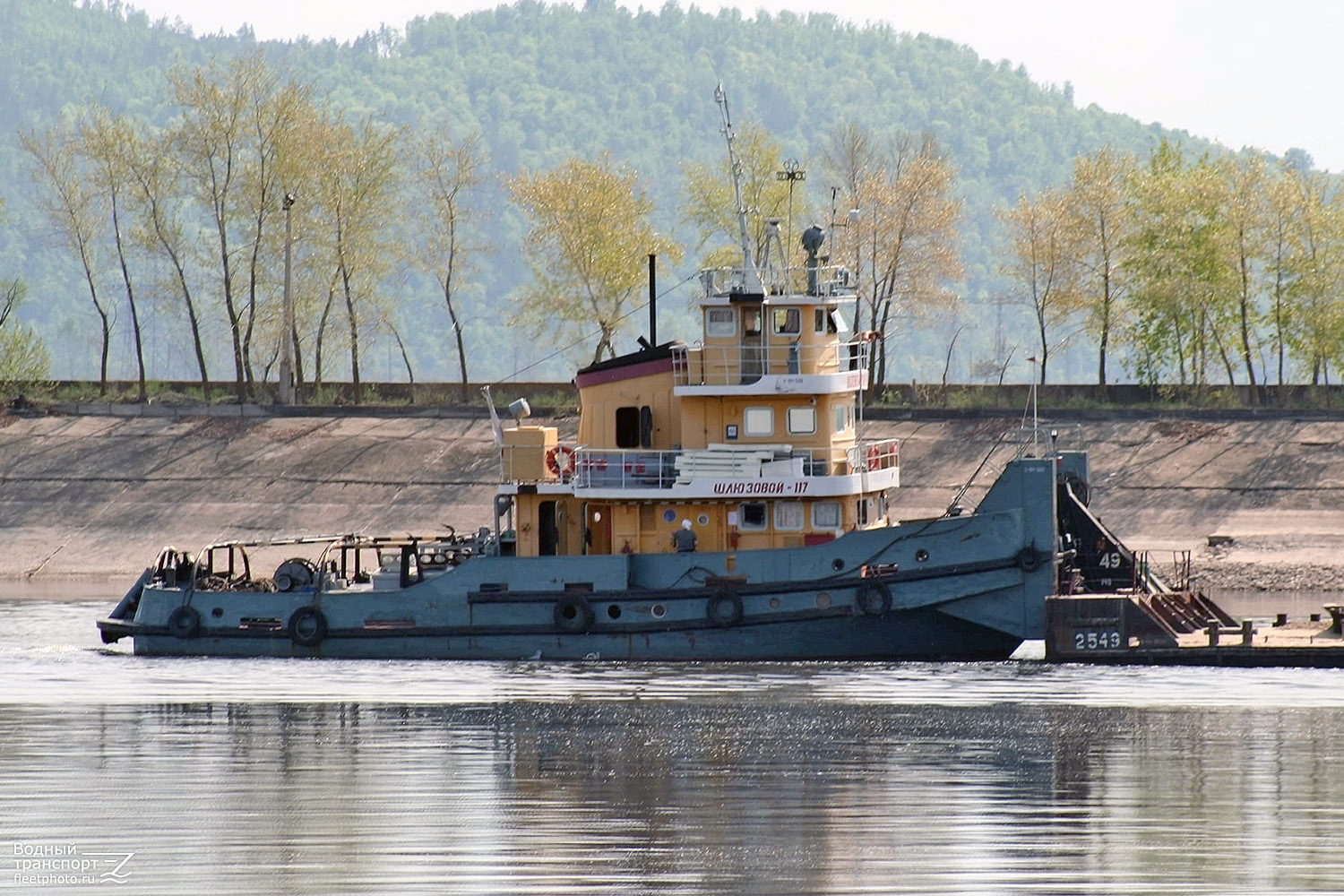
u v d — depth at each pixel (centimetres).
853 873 10212
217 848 10744
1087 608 15912
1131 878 10106
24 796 11944
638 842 10806
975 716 14088
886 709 14362
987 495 16062
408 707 14675
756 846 10719
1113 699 14600
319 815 11412
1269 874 10162
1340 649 15575
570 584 16462
